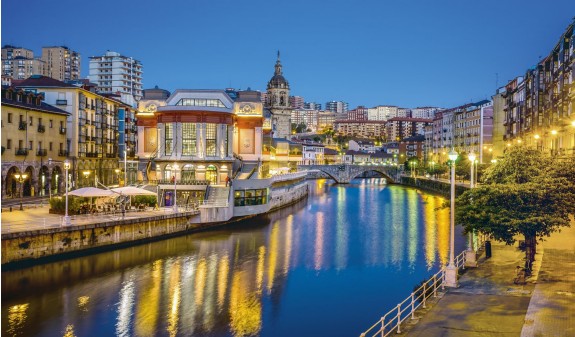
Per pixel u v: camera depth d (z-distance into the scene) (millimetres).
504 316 27094
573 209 36094
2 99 76688
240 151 91938
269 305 38531
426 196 137250
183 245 59875
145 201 68625
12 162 78562
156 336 32031
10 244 45656
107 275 45531
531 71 98375
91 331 32562
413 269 49938
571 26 70188
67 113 93750
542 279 33875
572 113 67312
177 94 85938
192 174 82688
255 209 81062
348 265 51469
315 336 32438
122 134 123688
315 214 94500
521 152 40469
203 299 39531
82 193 56906
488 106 157750
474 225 37188
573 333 24172
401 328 25703
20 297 38969
